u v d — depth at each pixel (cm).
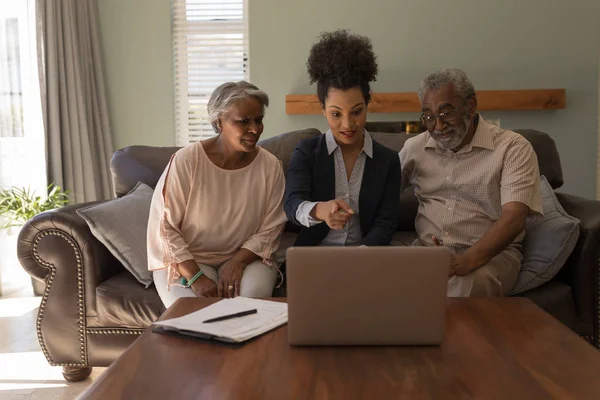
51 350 218
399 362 111
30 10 370
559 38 418
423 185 212
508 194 191
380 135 266
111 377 105
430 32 425
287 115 436
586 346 118
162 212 197
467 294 183
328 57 185
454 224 203
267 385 101
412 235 246
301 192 193
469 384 101
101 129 429
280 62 433
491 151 199
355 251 117
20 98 367
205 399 96
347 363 111
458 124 190
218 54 445
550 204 222
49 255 213
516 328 129
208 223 201
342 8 427
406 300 118
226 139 198
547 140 255
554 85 421
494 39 422
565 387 99
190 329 125
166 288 195
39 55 373
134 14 434
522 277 203
